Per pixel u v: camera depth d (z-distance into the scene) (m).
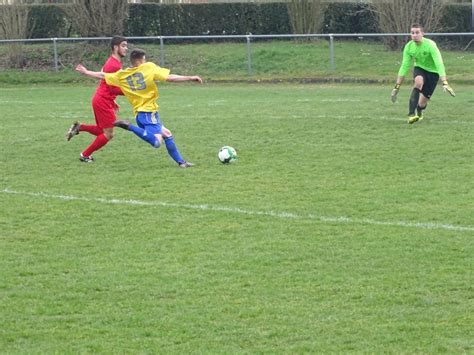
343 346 15.53
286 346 15.60
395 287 18.31
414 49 38.31
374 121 40.72
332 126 39.47
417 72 38.75
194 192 27.00
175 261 20.31
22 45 71.88
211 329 16.42
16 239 22.42
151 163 32.00
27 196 27.00
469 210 24.09
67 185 28.52
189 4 77.06
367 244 21.20
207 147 35.00
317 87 60.19
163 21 77.12
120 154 33.94
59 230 23.12
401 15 69.25
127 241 22.02
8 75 68.69
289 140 36.12
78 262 20.44
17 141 37.62
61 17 76.19
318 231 22.39
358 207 24.67
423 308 17.17
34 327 16.70
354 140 35.62
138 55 30.02
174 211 24.77
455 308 17.14
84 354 15.43
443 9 71.44
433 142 34.62
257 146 34.94
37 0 80.69
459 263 19.67
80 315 17.25
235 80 65.00
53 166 31.83
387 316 16.83
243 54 70.75
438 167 29.97
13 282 19.19
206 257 20.53
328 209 24.53
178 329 16.45
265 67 68.00
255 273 19.36
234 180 28.61
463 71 62.31
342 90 57.34
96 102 31.55
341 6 76.50
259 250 20.97
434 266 19.52
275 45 72.62
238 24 77.19
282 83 63.62
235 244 21.48
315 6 73.44
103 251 21.22
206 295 18.12
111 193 27.17
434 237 21.62
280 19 77.12
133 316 17.11
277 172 29.75
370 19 75.81
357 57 68.00
